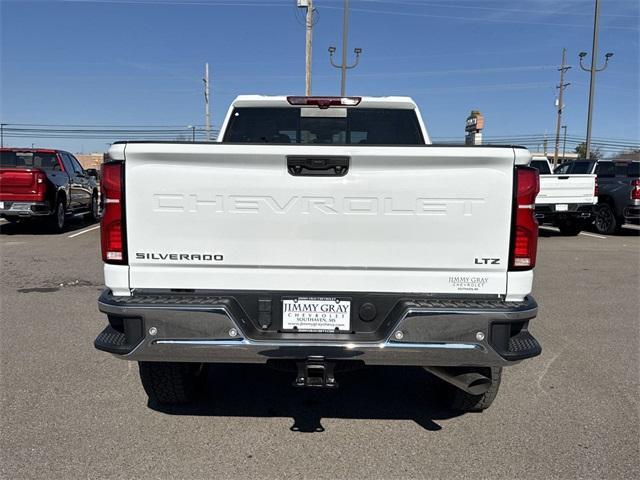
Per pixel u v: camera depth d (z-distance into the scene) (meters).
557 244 13.29
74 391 4.17
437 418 3.82
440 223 3.01
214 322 2.99
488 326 2.96
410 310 2.96
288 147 2.94
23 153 14.38
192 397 3.97
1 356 4.92
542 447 3.39
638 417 3.81
